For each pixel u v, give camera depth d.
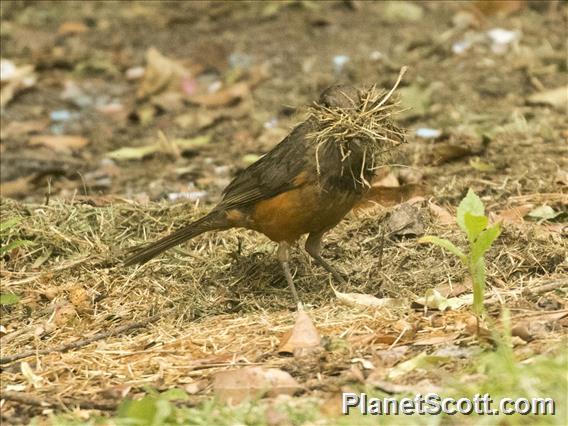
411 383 8.22
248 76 19.34
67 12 22.88
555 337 8.74
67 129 18.12
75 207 13.01
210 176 15.45
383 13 21.55
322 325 9.77
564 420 7.14
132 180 15.58
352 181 10.34
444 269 10.86
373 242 11.58
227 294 11.08
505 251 10.95
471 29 20.34
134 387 8.92
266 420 7.71
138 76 19.92
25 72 19.80
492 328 8.70
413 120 16.70
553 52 18.88
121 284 11.46
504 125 15.84
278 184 10.40
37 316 11.08
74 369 9.48
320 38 20.66
